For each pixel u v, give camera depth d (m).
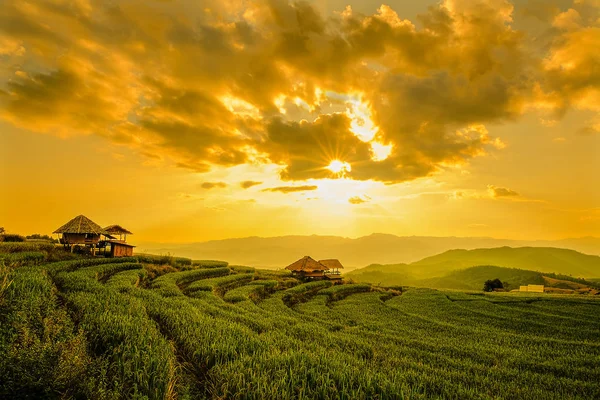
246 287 52.28
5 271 20.59
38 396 7.92
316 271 81.38
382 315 45.34
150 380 10.73
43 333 12.17
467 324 41.81
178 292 34.59
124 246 59.56
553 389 17.77
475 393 15.16
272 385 11.41
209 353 14.46
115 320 15.83
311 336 23.75
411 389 13.27
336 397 11.14
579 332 37.75
